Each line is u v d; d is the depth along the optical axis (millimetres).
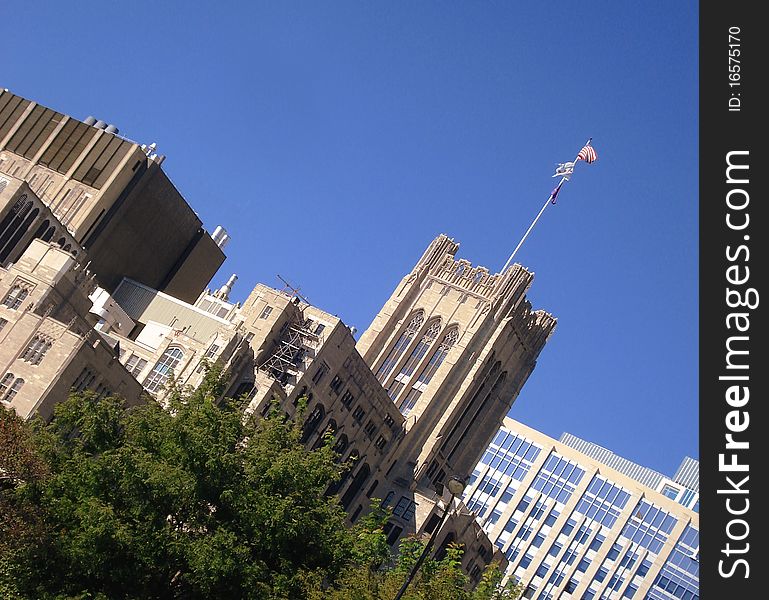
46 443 92750
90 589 85438
